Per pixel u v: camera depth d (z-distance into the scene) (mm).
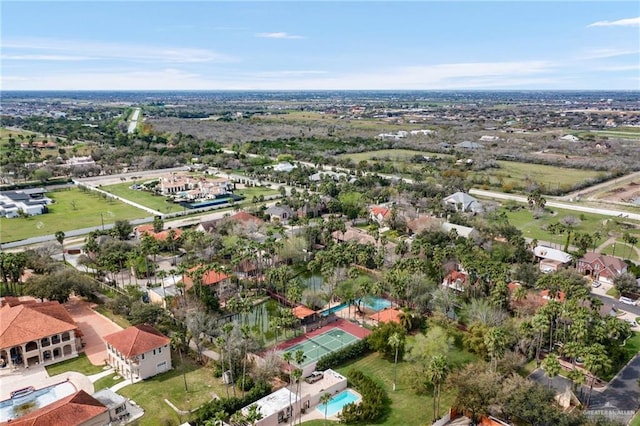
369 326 118188
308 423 83188
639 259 157375
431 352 95375
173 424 80000
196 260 146125
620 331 99375
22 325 99000
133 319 112188
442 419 82812
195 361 101500
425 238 160000
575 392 89812
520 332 98938
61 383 91438
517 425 80688
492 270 124938
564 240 174000
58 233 159500
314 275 149750
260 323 118688
